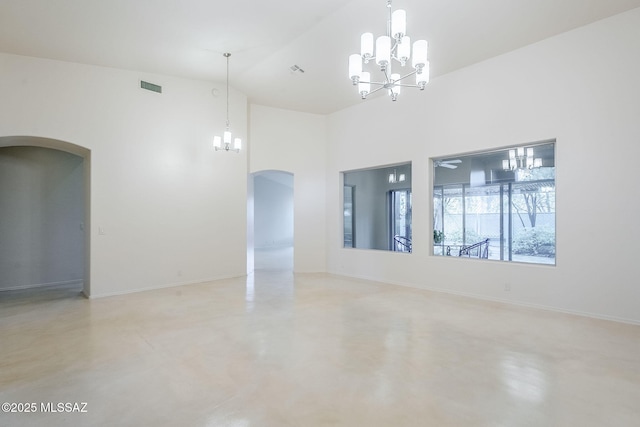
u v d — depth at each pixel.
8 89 4.78
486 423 2.09
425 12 4.07
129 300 5.15
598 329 3.80
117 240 5.58
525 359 3.02
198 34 4.64
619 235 4.10
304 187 7.84
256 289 5.93
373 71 5.73
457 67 5.51
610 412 2.21
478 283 5.33
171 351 3.20
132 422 2.11
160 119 6.05
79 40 4.66
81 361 2.99
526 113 4.82
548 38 4.63
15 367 2.87
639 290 3.97
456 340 3.47
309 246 7.84
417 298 5.29
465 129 5.49
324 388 2.52
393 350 3.22
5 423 2.10
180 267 6.28
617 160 4.11
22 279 6.21
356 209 7.62
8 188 6.11
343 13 4.16
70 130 5.18
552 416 2.16
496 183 5.40
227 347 3.29
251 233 7.88
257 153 7.52
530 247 5.04
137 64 5.55
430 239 6.01
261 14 4.20
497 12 4.06
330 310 4.59
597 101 4.25
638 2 3.88
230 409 2.25
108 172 5.50
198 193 6.51
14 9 3.94
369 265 6.98
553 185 4.80
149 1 3.90
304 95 6.95
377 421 2.11
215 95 6.69
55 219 6.60
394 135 6.56
